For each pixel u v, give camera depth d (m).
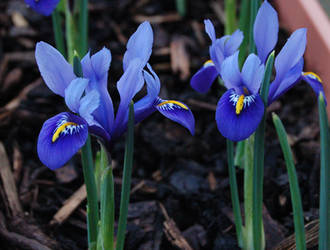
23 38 0.79
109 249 0.49
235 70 0.47
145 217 0.58
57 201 0.60
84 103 0.45
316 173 0.61
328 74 0.66
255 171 0.49
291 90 0.71
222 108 0.47
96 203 0.49
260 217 0.51
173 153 0.64
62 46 0.63
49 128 0.46
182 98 0.70
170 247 0.57
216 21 0.85
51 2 0.55
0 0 0.86
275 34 0.49
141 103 0.48
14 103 0.68
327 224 0.47
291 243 0.54
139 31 0.48
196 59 0.77
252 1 0.54
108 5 0.86
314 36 0.69
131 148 0.47
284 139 0.47
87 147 0.48
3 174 0.60
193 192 0.61
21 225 0.56
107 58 0.47
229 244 0.56
